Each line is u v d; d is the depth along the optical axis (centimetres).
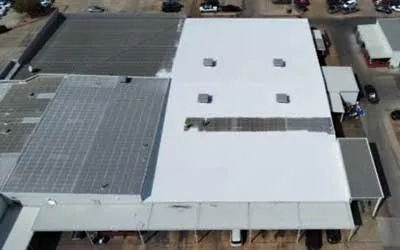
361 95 7038
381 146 6291
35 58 7494
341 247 5234
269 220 5056
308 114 6125
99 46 7675
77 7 9531
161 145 5831
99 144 5816
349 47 7969
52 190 5284
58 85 6762
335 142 5772
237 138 5869
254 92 6481
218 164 5588
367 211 5534
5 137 5994
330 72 6975
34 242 5381
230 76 6762
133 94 6544
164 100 6431
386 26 7744
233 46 7338
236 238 5234
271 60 7019
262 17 8819
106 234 5484
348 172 5369
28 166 5578
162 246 5359
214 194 5288
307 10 8956
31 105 6456
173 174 5503
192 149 5769
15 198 5350
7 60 8219
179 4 9275
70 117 6216
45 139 5916
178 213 5169
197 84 6669
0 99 6606
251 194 5266
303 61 6981
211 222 5072
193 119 6138
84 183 5350
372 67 7500
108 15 8350
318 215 5075
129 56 7394
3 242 5097
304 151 5681
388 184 5816
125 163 5566
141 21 8212
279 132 5912
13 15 9494
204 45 7400
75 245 5431
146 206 5262
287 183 5353
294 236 5359
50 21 8125
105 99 6475
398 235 5306
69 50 7625
